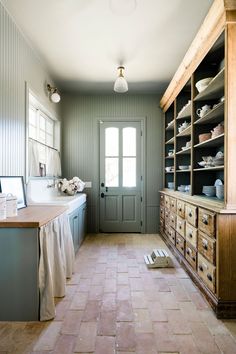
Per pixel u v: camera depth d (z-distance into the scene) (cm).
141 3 221
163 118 459
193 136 282
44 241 188
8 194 209
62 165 464
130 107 466
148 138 466
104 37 277
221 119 261
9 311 183
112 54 316
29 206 266
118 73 375
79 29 262
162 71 368
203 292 220
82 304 207
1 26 224
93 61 336
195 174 288
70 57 324
